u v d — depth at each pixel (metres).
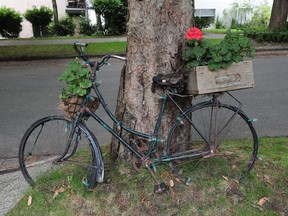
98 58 10.05
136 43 2.71
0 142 4.21
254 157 3.02
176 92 2.69
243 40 2.57
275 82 6.94
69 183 2.89
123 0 15.50
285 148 3.67
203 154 2.89
